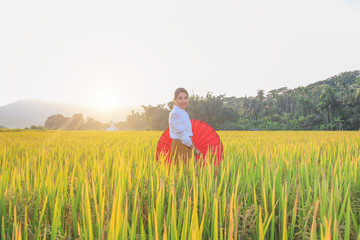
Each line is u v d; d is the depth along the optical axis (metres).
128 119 149.50
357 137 7.69
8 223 1.71
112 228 1.24
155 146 5.93
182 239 1.30
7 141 7.65
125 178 2.28
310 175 2.61
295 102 102.94
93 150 5.02
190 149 3.62
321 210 1.64
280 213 1.75
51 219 1.80
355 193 2.17
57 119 185.00
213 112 86.00
